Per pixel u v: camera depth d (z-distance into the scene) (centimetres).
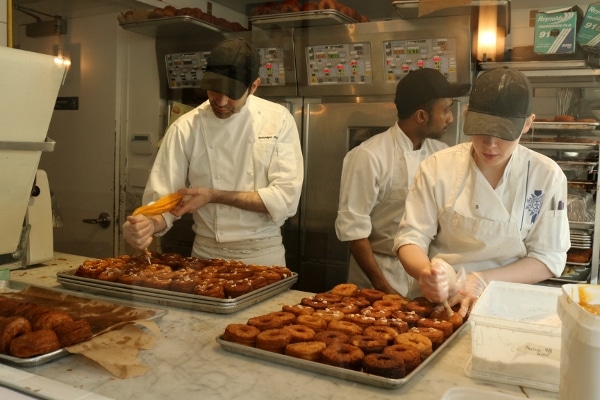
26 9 271
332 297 184
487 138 160
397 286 203
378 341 143
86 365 142
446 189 183
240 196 224
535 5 182
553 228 172
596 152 176
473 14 186
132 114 252
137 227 210
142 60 250
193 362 143
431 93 194
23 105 183
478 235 179
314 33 224
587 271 173
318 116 245
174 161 234
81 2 252
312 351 139
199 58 237
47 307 174
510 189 175
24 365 140
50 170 260
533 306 153
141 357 145
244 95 221
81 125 259
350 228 211
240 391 128
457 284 169
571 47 178
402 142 206
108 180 256
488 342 132
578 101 184
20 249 231
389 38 206
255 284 193
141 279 194
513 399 120
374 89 224
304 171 248
